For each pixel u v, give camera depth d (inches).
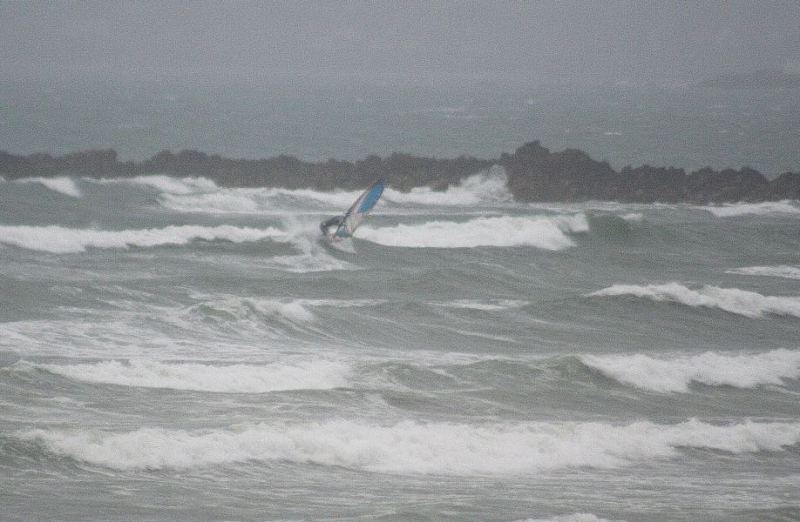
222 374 4141.2
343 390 4084.6
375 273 7017.7
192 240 7706.7
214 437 3314.5
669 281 7416.3
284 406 3831.2
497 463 3442.4
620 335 5698.8
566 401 4320.9
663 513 3019.2
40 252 7130.9
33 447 3070.9
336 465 3292.3
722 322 6087.6
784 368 4945.9
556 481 3312.0
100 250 7347.4
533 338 5516.7
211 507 2829.7
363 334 5305.1
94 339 4741.6
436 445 3511.3
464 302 6082.7
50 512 2696.9
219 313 5206.7
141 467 3083.2
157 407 3700.8
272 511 2832.2
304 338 5162.4
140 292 5689.0
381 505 2930.6
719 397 4552.2
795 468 3673.7
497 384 4411.9
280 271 6973.4
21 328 4820.4
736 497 3248.0
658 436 3843.5
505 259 7721.5
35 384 3814.0
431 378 4387.3
